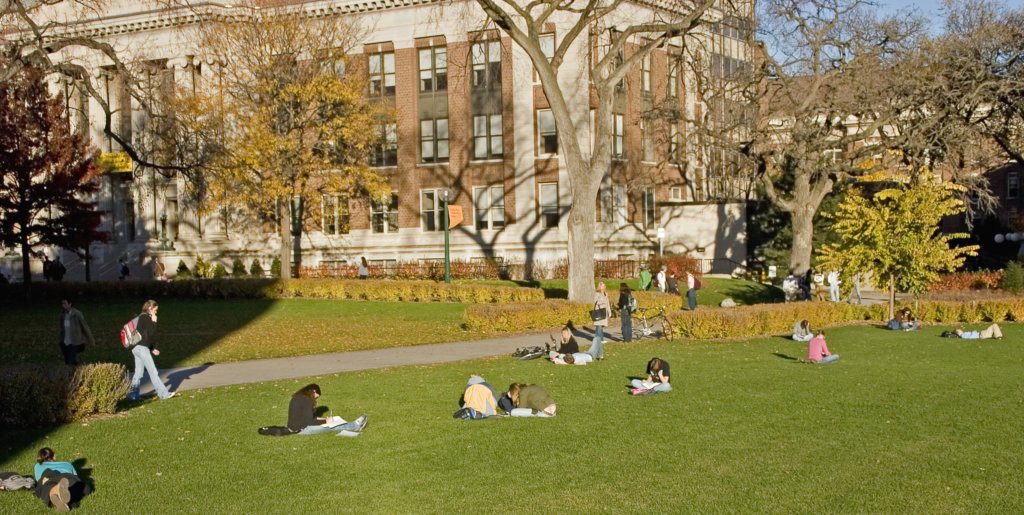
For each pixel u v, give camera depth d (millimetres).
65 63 27781
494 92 54688
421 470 13211
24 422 16062
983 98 43094
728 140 43406
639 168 56844
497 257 54156
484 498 11930
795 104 42406
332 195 49844
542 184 54000
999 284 46469
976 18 45812
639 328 30859
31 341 29562
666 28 33250
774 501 11695
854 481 12531
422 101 56219
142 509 11594
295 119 47969
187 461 13766
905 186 36656
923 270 34500
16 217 41375
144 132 51188
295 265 57281
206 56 52594
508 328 31156
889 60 42719
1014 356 24844
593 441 14758
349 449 14391
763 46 42062
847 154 48156
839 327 33375
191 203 55281
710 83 48406
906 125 43250
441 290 41188
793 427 15656
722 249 56938
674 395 18562
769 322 30750
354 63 53156
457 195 55562
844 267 36125
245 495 12125
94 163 46094
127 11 56062
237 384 20859
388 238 56844
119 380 17453
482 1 33031
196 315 37156
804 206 42781
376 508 11602
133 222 61594
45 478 11914
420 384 20109
